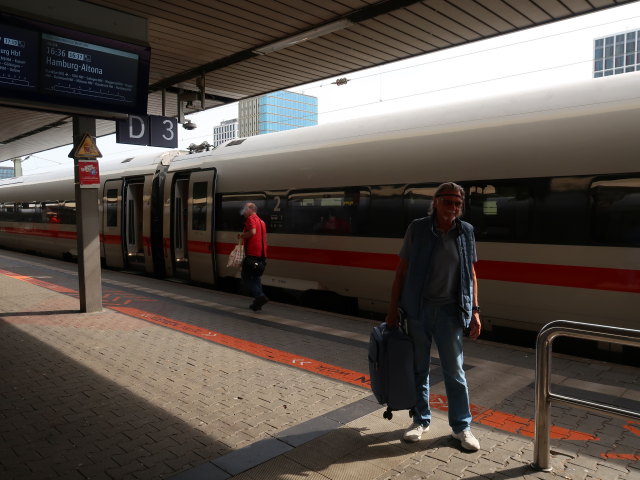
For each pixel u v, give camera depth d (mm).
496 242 6555
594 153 5801
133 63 6828
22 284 10859
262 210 9797
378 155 7895
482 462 3369
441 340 3594
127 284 11328
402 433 3795
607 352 6398
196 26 7312
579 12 6832
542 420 3217
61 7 6285
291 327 7082
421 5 6559
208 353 5828
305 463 3363
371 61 8930
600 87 5977
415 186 7391
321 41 7898
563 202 6012
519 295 6395
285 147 9523
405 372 3570
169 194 12188
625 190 5582
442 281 3555
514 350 5953
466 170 6848
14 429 3875
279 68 9320
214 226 10766
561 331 3086
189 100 10289
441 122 7281
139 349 5984
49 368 5293
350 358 5652
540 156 6199
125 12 6773
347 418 4062
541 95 6438
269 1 6473
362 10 6762
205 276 11102
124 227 13938
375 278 7973
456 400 3596
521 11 6746
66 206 17375
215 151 11242
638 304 5531
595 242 5785
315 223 8789
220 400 4441
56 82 6297
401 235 7578
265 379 4973
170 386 4781
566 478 3160
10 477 3188
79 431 3844
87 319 7504
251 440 3695
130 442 3666
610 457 3418
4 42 5930
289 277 9320
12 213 21328
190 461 3396
